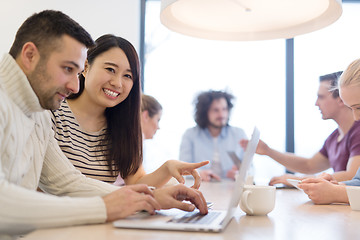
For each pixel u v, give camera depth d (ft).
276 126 13.15
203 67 13.35
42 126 4.09
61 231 2.84
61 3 12.35
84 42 3.72
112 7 12.65
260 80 13.20
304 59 12.96
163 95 13.38
